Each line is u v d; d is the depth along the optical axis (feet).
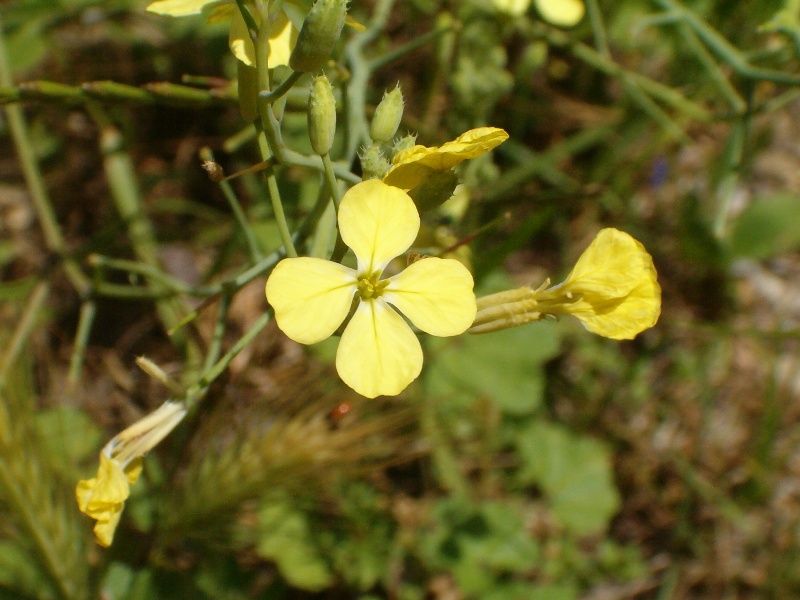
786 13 0.66
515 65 1.02
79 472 0.73
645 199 1.08
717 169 0.95
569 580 0.89
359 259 0.39
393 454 0.87
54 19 0.92
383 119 0.43
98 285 0.70
